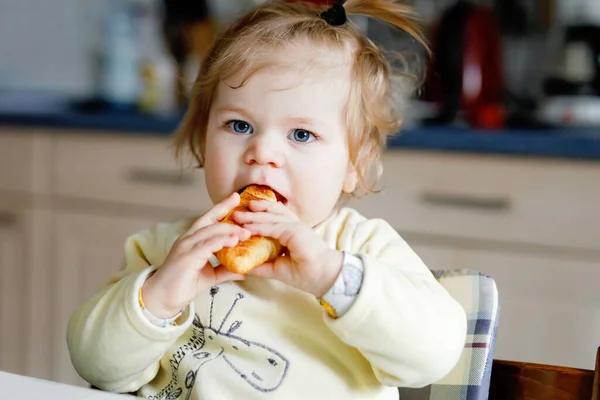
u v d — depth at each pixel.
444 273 0.96
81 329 0.87
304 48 0.94
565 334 1.75
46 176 2.11
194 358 0.90
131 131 2.01
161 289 0.82
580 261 1.73
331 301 0.81
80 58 2.59
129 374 0.88
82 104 2.35
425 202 1.81
